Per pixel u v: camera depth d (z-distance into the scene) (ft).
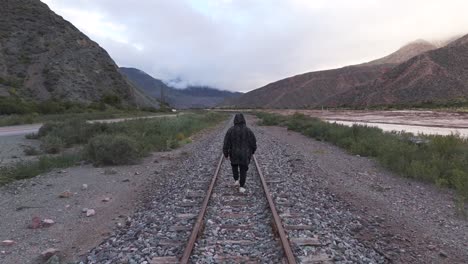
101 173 39.22
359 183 34.22
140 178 36.76
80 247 19.04
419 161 37.86
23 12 254.27
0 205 27.09
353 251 17.48
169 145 61.82
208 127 123.03
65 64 234.38
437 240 19.88
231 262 15.81
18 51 222.89
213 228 19.97
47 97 197.36
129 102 266.36
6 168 38.99
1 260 17.52
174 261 15.87
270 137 83.56
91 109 186.39
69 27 278.26
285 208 23.77
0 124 102.73
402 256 17.65
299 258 16.07
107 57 290.15
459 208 25.29
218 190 29.19
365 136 63.77
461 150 41.57
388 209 25.72
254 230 19.66
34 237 20.57
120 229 21.66
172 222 21.42
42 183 34.45
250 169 39.37
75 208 26.35
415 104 327.88
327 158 49.93
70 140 63.62
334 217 23.07
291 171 38.70
